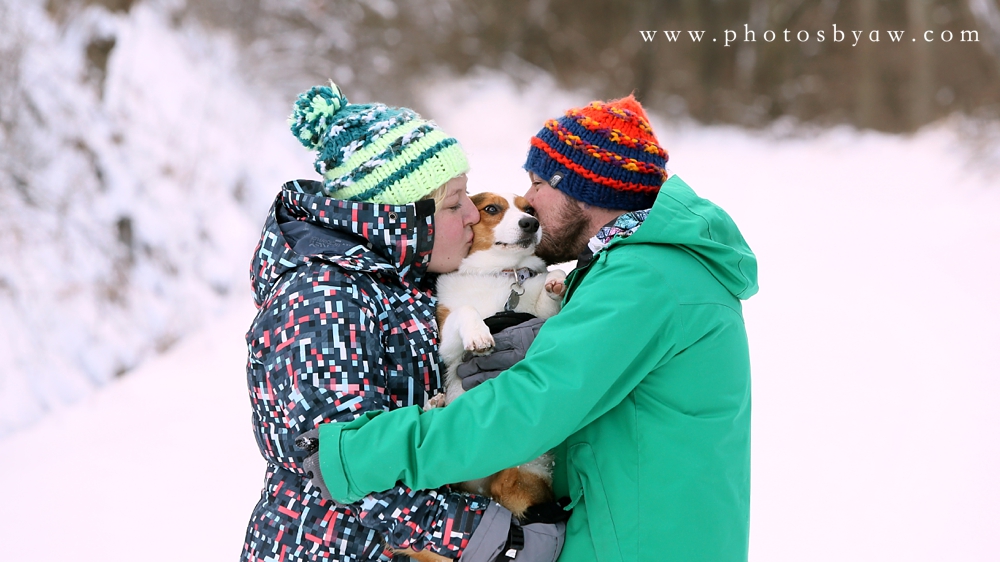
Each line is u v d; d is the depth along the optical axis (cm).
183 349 834
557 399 209
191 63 1223
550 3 2061
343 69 1555
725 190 1531
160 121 1100
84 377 773
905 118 1892
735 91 2056
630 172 265
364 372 221
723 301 238
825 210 1354
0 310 790
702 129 2014
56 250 875
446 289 325
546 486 267
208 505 530
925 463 546
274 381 223
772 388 673
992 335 756
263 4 1430
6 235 855
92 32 1115
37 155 941
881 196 1453
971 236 1098
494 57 1989
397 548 224
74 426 680
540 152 279
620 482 229
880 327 794
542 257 329
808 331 791
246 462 590
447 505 220
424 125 258
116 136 1035
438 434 208
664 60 2089
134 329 848
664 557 226
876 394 654
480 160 1584
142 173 1012
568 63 2075
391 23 1761
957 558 443
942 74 1889
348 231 247
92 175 974
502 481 257
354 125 253
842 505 504
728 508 234
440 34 1892
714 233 240
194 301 913
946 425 596
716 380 234
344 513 227
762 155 1850
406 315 250
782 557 453
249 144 1173
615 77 2077
